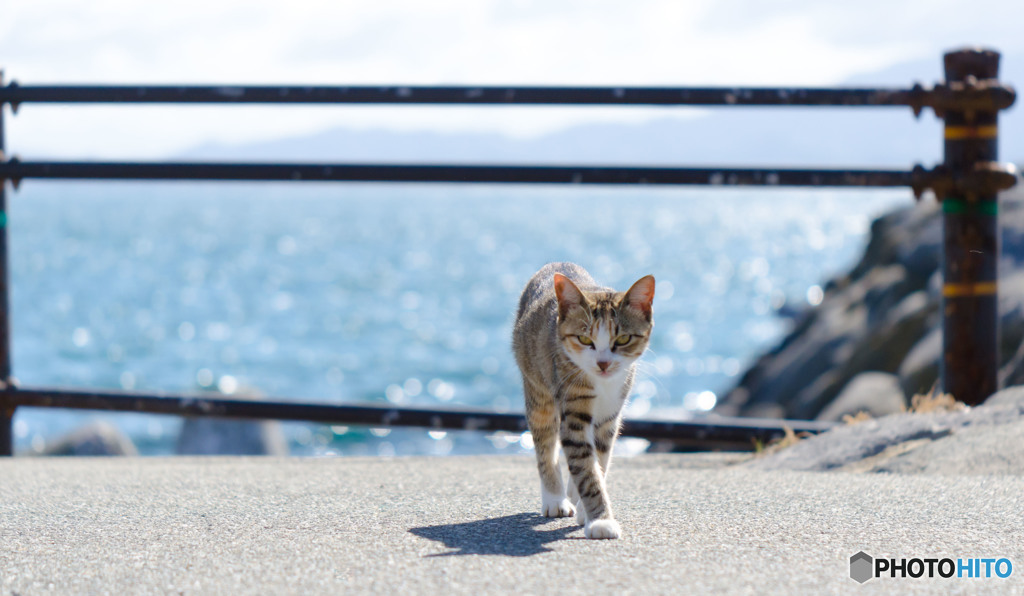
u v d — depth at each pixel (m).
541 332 3.98
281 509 3.60
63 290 38.41
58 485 4.19
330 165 5.25
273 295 37.34
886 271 11.28
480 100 5.27
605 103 5.21
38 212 163.12
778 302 33.28
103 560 2.87
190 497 3.85
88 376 20.53
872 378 8.61
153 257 57.53
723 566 2.76
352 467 4.80
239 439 11.26
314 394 19.09
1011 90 5.12
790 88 5.14
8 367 5.71
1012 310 7.62
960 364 5.28
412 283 41.88
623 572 2.71
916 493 3.69
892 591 2.53
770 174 5.11
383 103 5.32
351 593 2.53
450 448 14.57
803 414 9.88
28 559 2.90
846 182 5.14
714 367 21.45
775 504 3.57
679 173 5.11
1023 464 4.05
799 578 2.64
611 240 76.00
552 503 3.60
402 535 3.18
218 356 23.39
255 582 2.63
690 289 38.53
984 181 5.09
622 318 3.79
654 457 5.55
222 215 148.25
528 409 4.07
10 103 5.48
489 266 50.59
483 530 3.27
